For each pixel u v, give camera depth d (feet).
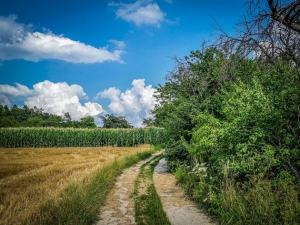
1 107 289.12
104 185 33.01
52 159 72.08
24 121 286.46
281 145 19.70
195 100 41.86
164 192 32.65
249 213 17.65
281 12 23.75
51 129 138.82
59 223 19.16
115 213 23.93
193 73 44.73
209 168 28.84
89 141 138.92
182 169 39.75
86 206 22.56
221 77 31.01
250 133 20.56
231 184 21.57
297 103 19.49
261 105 19.92
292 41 24.52
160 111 53.47
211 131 22.95
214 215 21.58
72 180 32.07
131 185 37.52
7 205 25.88
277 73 22.47
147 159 77.77
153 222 21.06
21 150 109.81
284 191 17.46
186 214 23.03
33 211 21.29
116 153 94.02
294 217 15.06
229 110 23.06
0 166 56.75
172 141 47.85
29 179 40.60
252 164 19.69
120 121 297.94
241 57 27.66
